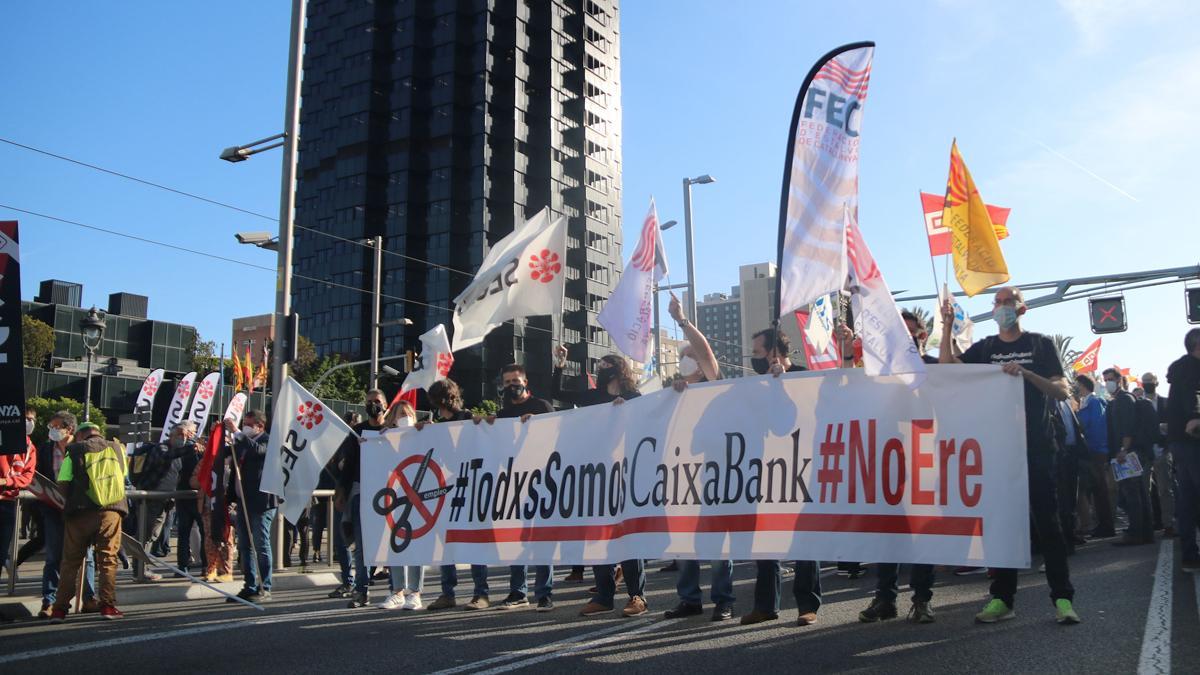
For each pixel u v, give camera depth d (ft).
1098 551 32.53
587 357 295.07
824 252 21.50
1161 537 37.37
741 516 19.75
